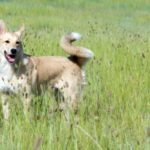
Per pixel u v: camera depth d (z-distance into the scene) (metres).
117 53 18.98
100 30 31.28
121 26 39.53
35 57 13.39
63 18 42.59
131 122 10.95
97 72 15.16
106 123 10.31
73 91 13.42
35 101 12.46
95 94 12.97
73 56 13.96
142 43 22.27
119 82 14.41
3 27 13.06
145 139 8.84
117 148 9.12
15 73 12.59
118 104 12.49
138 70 16.17
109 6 58.34
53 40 22.41
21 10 45.03
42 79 13.28
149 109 12.12
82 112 11.88
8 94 12.75
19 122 10.33
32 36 22.88
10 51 12.51
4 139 9.20
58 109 11.79
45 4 56.12
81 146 9.05
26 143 9.09
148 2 60.44
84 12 50.97
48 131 9.82
